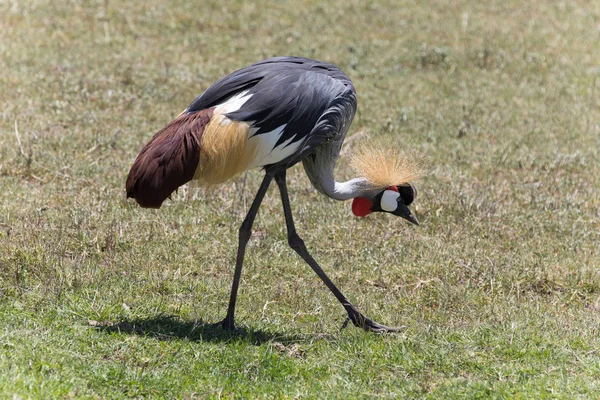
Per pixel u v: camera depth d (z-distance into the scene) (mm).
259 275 10711
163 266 10594
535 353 8672
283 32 21734
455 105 18141
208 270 10758
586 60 21641
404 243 12016
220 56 19922
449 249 11844
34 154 13641
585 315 10125
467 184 14203
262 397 7652
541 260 11594
